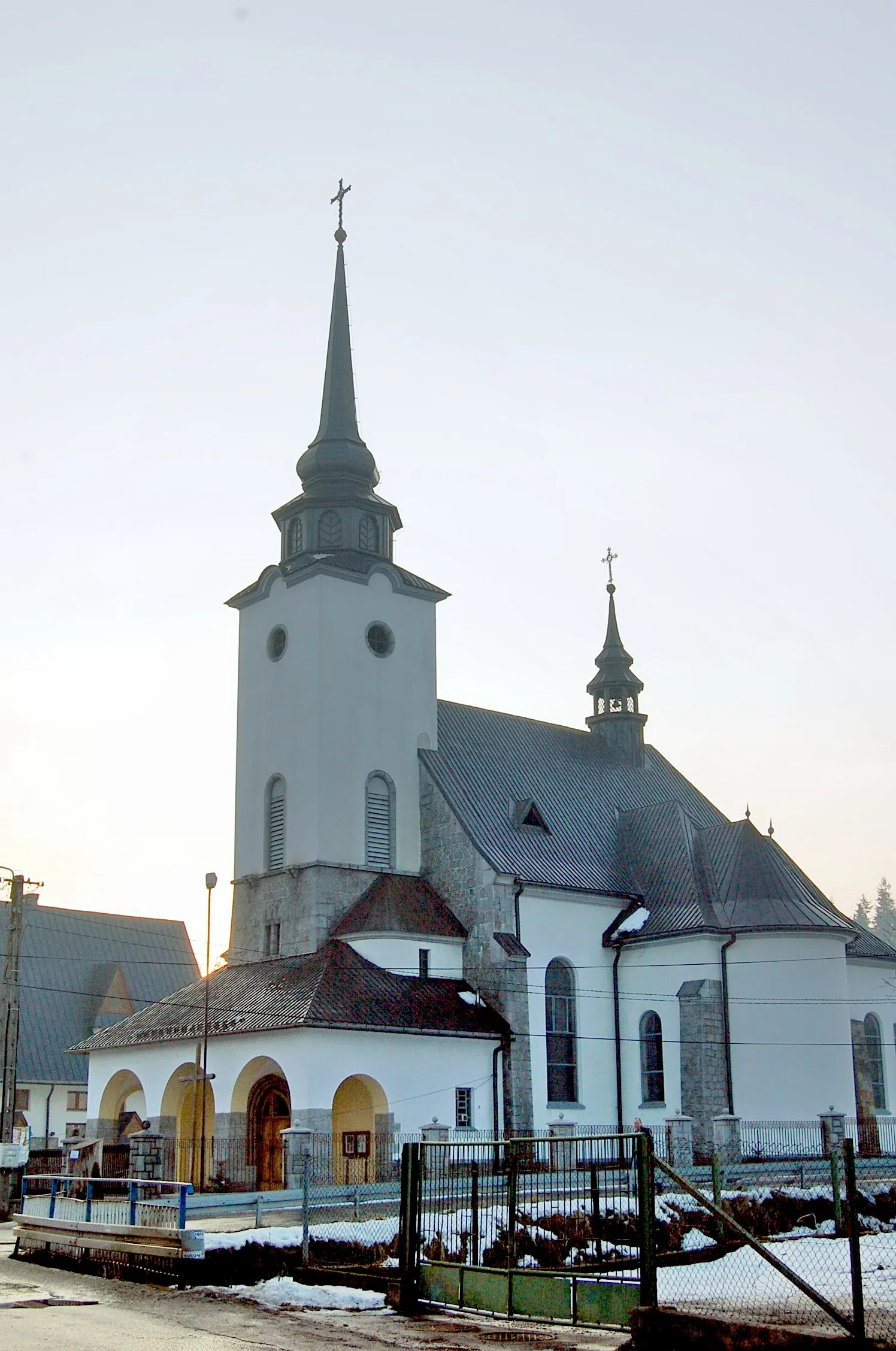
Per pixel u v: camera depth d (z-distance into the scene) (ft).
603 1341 67.82
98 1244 97.91
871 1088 196.54
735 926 179.32
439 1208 90.02
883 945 211.00
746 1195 125.39
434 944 174.29
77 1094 266.98
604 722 233.14
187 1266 88.94
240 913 189.78
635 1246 97.25
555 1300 72.28
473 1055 165.07
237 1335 69.67
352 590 193.57
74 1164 159.02
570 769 216.13
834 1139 168.04
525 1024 170.50
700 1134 170.60
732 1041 175.73
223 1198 130.62
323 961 166.81
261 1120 159.84
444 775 192.03
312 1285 86.58
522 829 192.13
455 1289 77.36
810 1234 121.49
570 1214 104.01
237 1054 158.40
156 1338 67.72
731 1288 85.92
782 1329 59.82
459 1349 65.77
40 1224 106.93
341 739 186.29
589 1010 183.32
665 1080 177.78
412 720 195.21
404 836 188.34
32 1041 265.34
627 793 221.05
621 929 188.14
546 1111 173.37
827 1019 175.63
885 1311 74.28
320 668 187.11
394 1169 150.71
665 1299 80.33
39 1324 72.23
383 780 189.78
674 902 188.55
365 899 179.83
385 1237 99.30
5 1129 165.89
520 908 179.83
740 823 194.18
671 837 199.93
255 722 196.44
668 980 181.16
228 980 178.19
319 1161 145.48
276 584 198.08
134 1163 157.17
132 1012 281.13
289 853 184.85
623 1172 140.15
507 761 206.28
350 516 198.70
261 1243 93.81
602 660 236.63
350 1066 151.94
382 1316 77.05
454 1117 160.86
